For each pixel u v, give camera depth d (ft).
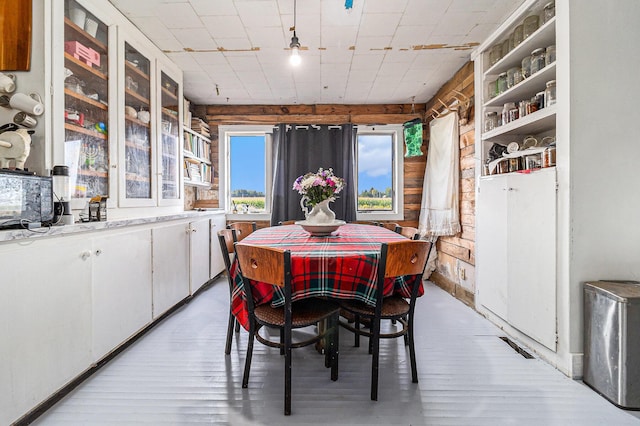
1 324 3.99
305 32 8.25
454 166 10.84
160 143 9.09
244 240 6.74
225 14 7.43
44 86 5.46
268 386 5.51
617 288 5.28
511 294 7.39
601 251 5.81
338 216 13.55
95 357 5.63
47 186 4.83
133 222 6.79
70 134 6.13
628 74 5.76
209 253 11.37
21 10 5.41
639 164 5.80
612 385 5.02
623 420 4.64
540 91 7.64
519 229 7.10
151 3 7.01
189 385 5.51
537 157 7.15
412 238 7.29
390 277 5.13
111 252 6.06
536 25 7.07
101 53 7.01
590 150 5.77
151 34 8.30
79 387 5.41
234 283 6.14
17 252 4.20
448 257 11.60
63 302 4.92
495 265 8.09
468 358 6.50
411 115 13.93
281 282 4.66
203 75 10.92
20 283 4.24
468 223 10.14
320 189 7.86
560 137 5.95
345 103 13.91
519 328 7.11
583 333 5.72
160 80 9.12
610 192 5.81
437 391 5.35
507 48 8.14
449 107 11.33
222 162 14.07
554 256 6.08
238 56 9.55
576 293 5.77
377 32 8.25
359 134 14.33
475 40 8.71
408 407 4.93
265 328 8.18
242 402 5.05
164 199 9.41
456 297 10.81
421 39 8.63
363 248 5.66
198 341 7.25
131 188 7.97
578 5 5.70
